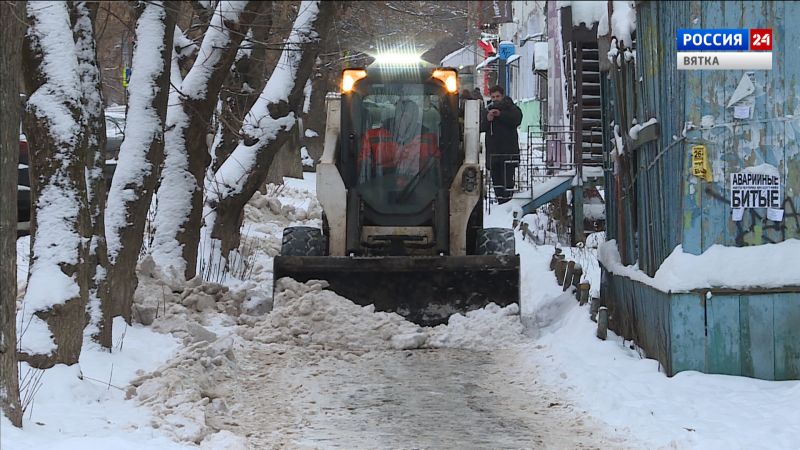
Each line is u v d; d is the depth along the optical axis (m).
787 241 15.42
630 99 19.03
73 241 14.26
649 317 17.08
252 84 27.41
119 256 17.95
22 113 14.76
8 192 10.95
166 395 13.62
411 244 20.94
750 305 15.27
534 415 14.02
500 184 36.84
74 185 14.49
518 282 19.72
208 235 25.56
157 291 20.38
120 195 18.16
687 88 15.53
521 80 75.94
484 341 18.89
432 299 19.73
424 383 16.06
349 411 14.24
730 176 15.48
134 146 18.38
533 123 69.94
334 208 20.77
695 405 13.81
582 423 13.54
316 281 19.81
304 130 51.94
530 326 20.55
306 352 18.08
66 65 14.73
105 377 14.58
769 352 15.21
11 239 11.01
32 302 13.95
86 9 16.14
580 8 38.81
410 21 44.88
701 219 15.53
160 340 17.55
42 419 11.98
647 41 17.55
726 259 15.35
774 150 15.44
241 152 26.00
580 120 36.59
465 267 19.59
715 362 15.30
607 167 22.36
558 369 16.33
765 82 15.45
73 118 14.58
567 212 37.94
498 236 21.34
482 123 36.16
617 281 20.06
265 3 23.66
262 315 20.36
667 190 16.41
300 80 25.66
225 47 22.81
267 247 30.14
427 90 21.14
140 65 18.72
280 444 12.46
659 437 12.44
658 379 15.27
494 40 82.19
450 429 13.28
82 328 14.26
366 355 18.25
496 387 15.77
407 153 20.98
